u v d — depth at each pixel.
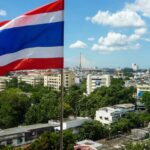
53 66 13.85
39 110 83.75
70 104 109.31
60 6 13.78
